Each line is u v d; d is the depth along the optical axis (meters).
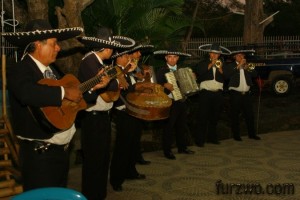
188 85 6.55
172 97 6.59
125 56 4.86
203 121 7.46
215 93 7.46
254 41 18.30
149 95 5.11
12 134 4.57
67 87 3.02
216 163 6.40
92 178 4.29
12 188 3.82
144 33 8.46
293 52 14.41
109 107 4.26
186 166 6.23
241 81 7.85
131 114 4.89
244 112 8.11
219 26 24.83
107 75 3.47
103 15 8.10
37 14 6.18
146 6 8.33
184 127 6.98
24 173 3.07
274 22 27.58
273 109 11.04
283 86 12.79
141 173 5.86
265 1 28.73
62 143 3.12
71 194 2.27
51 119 2.92
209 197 4.91
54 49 3.05
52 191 2.28
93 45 4.05
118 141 5.05
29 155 3.03
